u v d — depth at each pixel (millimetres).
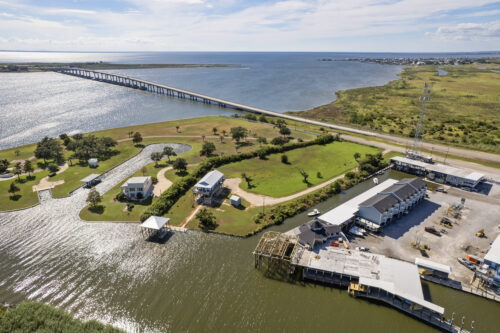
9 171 118438
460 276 66062
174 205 95000
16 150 140000
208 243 78000
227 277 66812
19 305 56375
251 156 135500
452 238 79500
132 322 56156
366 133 172000
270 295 62188
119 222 86688
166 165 126562
